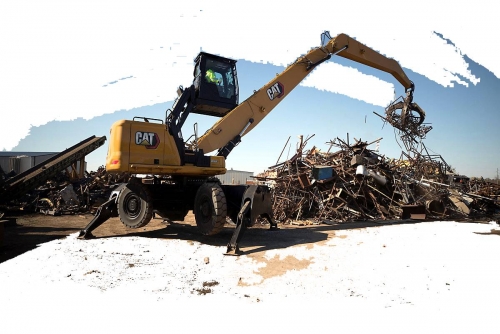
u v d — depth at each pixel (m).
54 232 9.80
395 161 19.34
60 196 14.97
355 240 9.16
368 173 15.50
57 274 5.53
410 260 6.93
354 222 13.76
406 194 16.20
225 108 10.12
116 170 8.03
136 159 8.13
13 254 6.92
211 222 8.30
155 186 9.66
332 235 10.06
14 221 11.34
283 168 16.09
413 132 16.58
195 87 9.77
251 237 9.59
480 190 22.34
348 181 15.55
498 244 8.62
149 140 8.34
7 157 27.78
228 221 12.70
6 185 14.78
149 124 8.44
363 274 5.96
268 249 7.86
